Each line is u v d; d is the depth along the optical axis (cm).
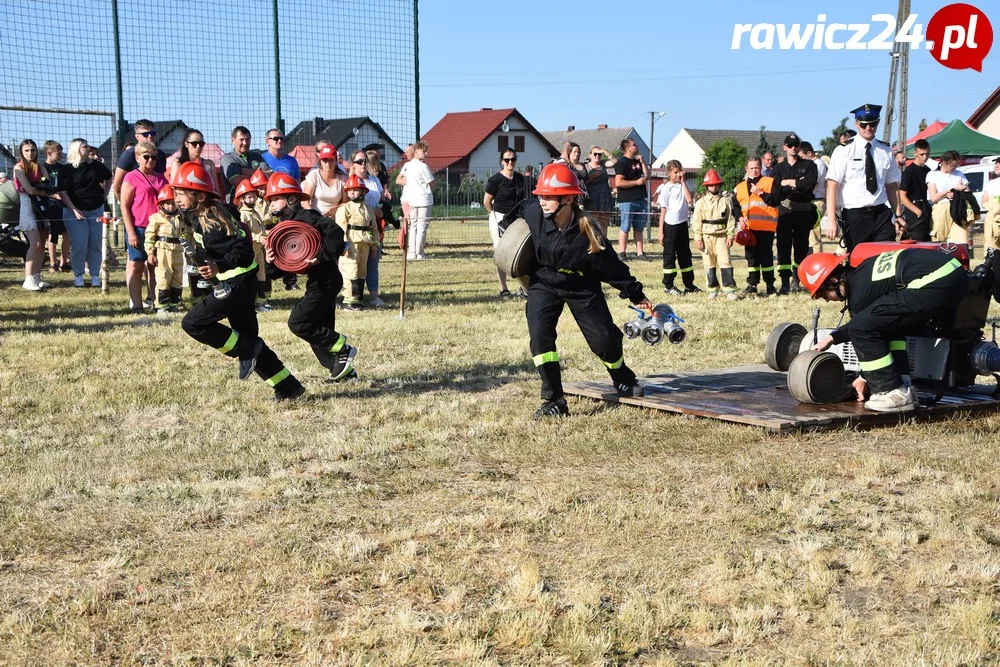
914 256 671
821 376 715
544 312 716
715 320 1225
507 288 1522
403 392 822
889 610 411
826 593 423
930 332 724
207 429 706
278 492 559
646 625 394
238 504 537
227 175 1432
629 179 2283
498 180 1465
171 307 1283
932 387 741
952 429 684
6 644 385
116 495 550
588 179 1895
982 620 393
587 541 484
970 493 543
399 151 2197
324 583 439
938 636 387
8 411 759
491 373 899
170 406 774
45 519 514
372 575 445
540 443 651
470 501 543
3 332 1128
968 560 458
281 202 780
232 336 756
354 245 1323
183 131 1994
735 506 527
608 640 384
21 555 471
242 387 842
